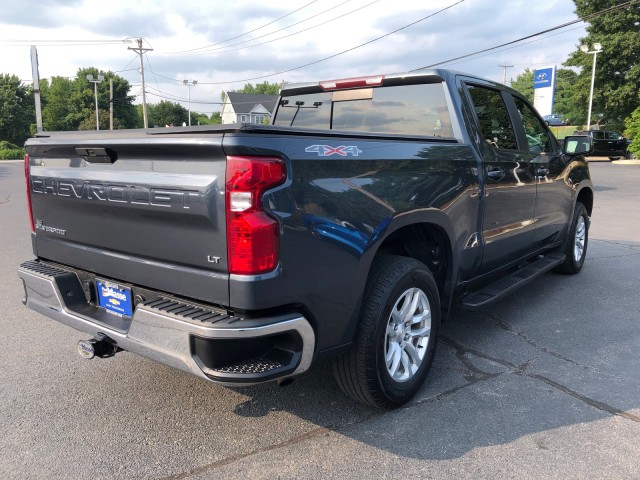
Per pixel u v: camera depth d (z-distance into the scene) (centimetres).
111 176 273
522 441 286
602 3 3450
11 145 5450
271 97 8500
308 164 248
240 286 231
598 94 3578
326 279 258
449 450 278
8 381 356
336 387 349
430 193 323
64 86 8544
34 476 256
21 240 846
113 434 294
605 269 661
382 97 410
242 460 270
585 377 362
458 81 384
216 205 232
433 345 338
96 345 284
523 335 440
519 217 447
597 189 1630
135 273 276
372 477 256
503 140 432
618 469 262
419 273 313
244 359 241
